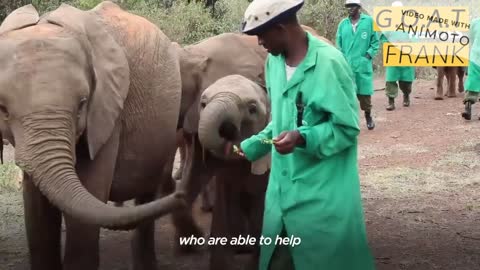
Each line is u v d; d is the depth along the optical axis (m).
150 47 5.84
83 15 5.01
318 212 3.83
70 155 4.33
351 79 3.77
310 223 3.85
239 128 5.54
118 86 5.00
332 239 3.83
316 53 3.74
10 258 6.64
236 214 6.03
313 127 3.71
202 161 5.89
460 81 16.41
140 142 5.73
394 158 10.31
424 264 6.15
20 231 7.47
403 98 15.31
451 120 13.12
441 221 7.42
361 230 3.88
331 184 3.83
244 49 7.69
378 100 15.99
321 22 19.81
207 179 5.97
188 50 7.54
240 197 5.99
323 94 3.69
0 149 5.11
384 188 8.75
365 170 9.68
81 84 4.50
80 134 4.65
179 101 6.16
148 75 5.75
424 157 10.30
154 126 5.83
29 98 4.29
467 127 12.38
